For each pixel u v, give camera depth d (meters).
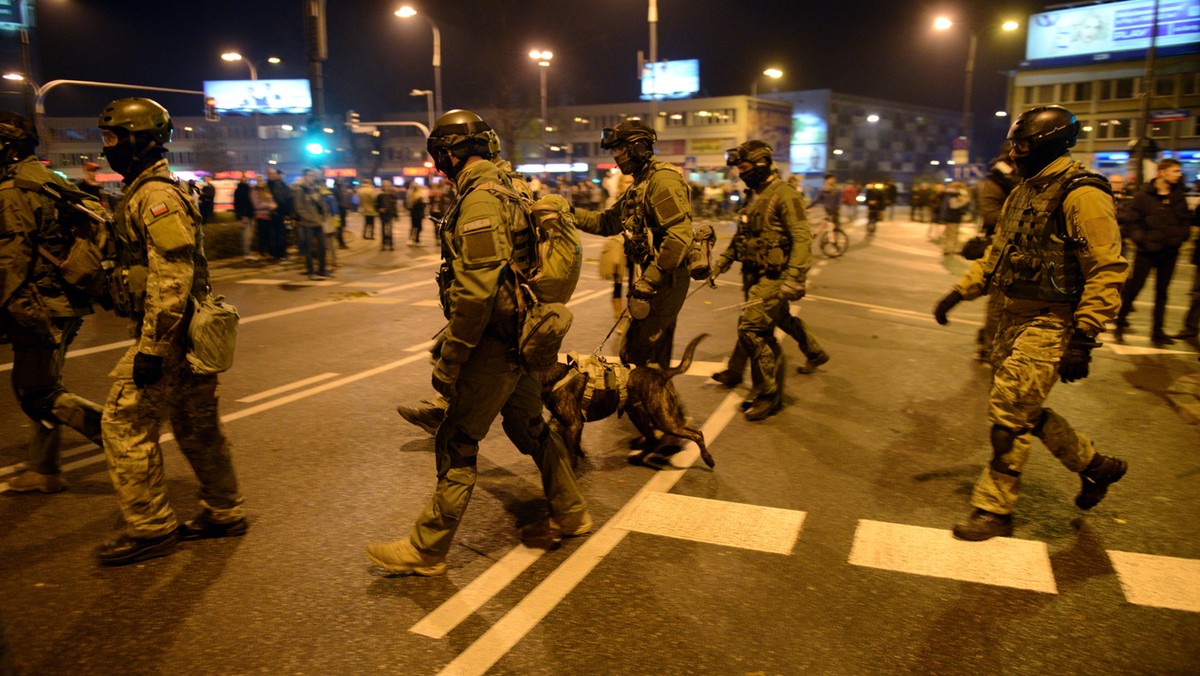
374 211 24.12
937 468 5.05
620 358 5.15
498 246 3.19
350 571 3.68
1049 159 3.86
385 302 11.75
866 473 4.95
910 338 9.24
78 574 3.64
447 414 3.54
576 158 84.38
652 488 4.70
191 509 4.35
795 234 5.74
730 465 5.09
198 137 95.81
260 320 10.18
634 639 3.16
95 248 4.19
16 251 4.04
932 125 107.06
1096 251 3.60
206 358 3.55
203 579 3.60
